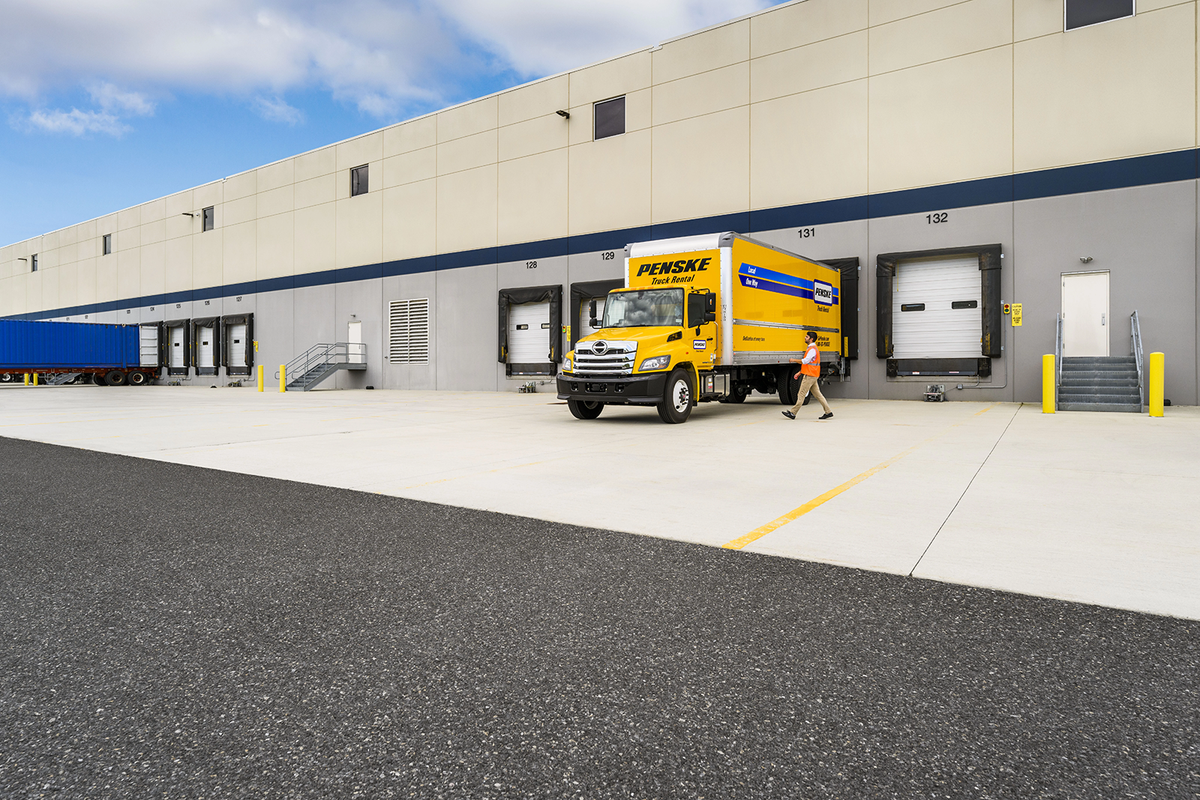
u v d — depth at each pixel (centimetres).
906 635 291
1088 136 1673
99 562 400
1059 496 576
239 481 668
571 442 978
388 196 2967
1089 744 207
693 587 353
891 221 1908
